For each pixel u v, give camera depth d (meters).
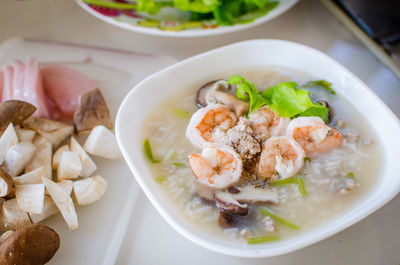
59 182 0.34
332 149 0.33
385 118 0.33
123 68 0.43
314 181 0.31
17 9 0.50
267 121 0.33
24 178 0.33
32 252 0.29
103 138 0.35
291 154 0.31
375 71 0.43
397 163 0.31
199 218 0.30
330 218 0.30
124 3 0.46
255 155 0.31
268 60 0.37
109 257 0.31
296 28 0.47
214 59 0.37
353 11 0.47
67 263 0.31
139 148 0.33
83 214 0.34
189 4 0.42
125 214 0.33
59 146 0.37
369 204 0.28
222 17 0.42
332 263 0.31
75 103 0.39
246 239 0.29
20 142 0.35
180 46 0.46
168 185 0.31
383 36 0.45
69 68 0.42
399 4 0.47
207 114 0.33
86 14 0.49
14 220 0.32
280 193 0.31
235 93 0.36
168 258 0.31
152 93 0.35
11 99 0.38
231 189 0.31
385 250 0.31
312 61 0.36
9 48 0.45
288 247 0.26
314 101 0.35
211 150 0.30
